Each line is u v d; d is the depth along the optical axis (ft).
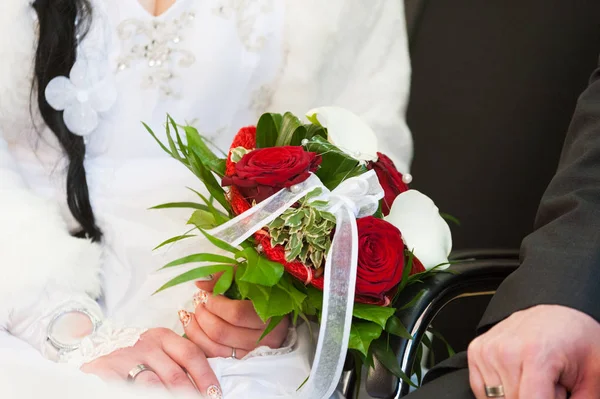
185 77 5.24
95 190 5.26
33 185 5.23
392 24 5.64
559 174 4.65
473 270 4.80
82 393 4.35
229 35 5.25
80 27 5.07
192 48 5.22
